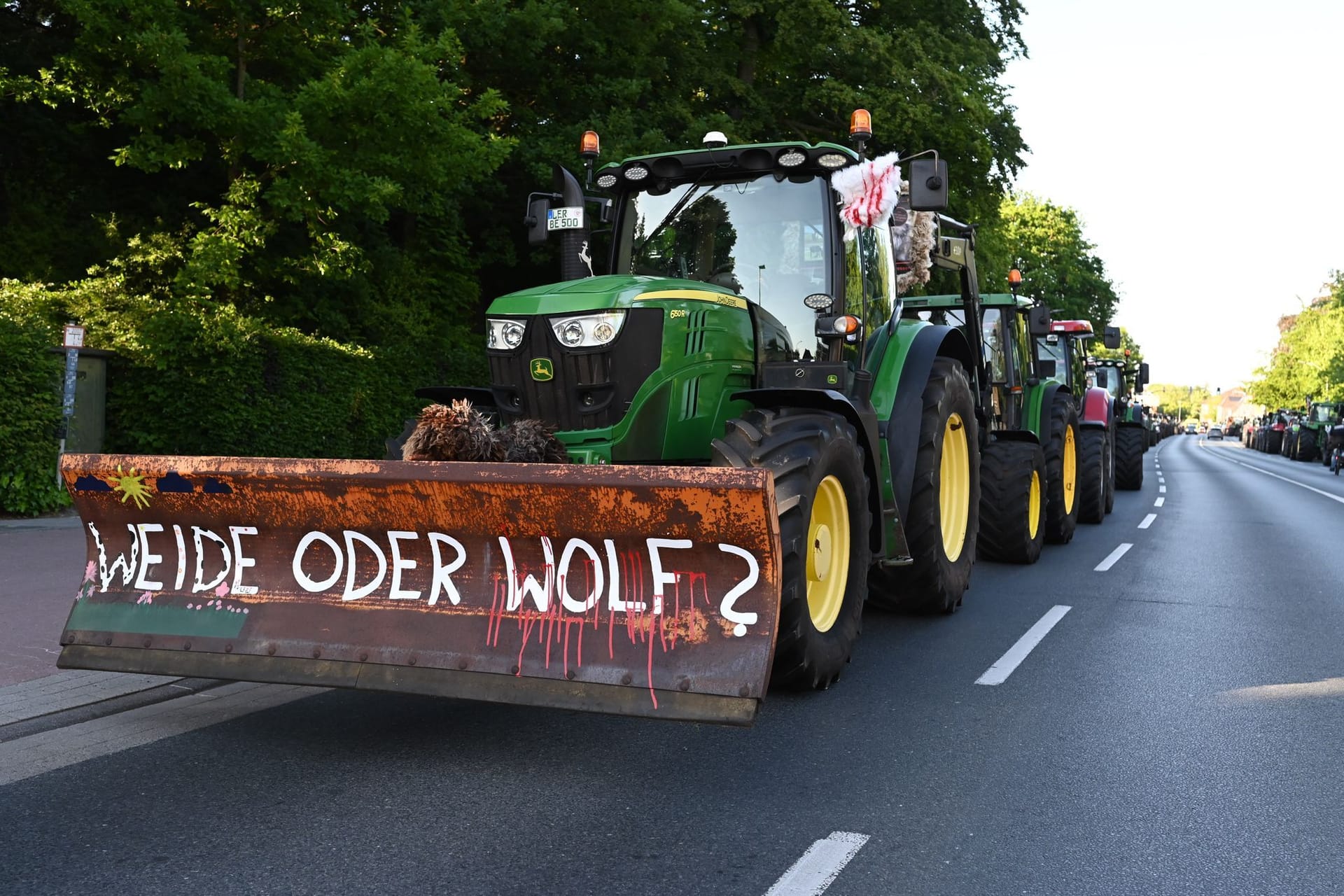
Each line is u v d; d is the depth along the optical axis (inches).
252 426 538.0
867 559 213.3
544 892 120.5
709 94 853.2
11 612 261.9
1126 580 354.6
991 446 390.3
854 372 236.1
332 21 544.7
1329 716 194.4
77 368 475.8
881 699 204.2
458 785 155.4
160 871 125.2
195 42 523.2
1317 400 2199.8
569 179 252.8
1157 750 174.4
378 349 641.0
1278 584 348.2
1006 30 977.5
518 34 692.7
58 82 506.0
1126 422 819.4
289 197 506.6
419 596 167.9
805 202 242.1
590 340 202.4
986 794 153.5
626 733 181.2
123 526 184.9
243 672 170.6
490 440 181.6
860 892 121.8
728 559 154.9
